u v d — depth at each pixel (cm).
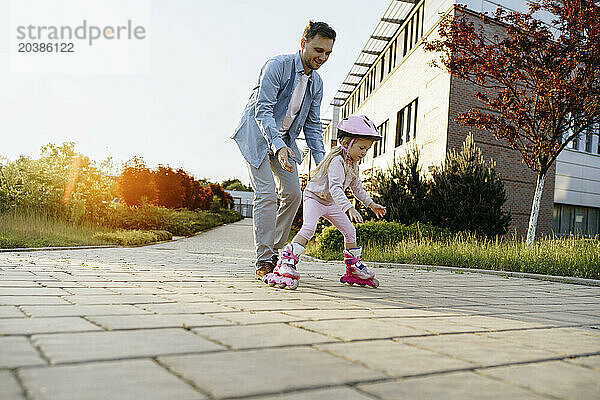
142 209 1725
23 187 1169
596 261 573
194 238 1717
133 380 112
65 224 1177
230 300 255
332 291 326
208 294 277
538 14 1225
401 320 217
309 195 352
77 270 401
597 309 309
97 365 123
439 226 1046
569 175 1374
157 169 2305
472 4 1174
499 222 1011
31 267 411
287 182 382
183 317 196
